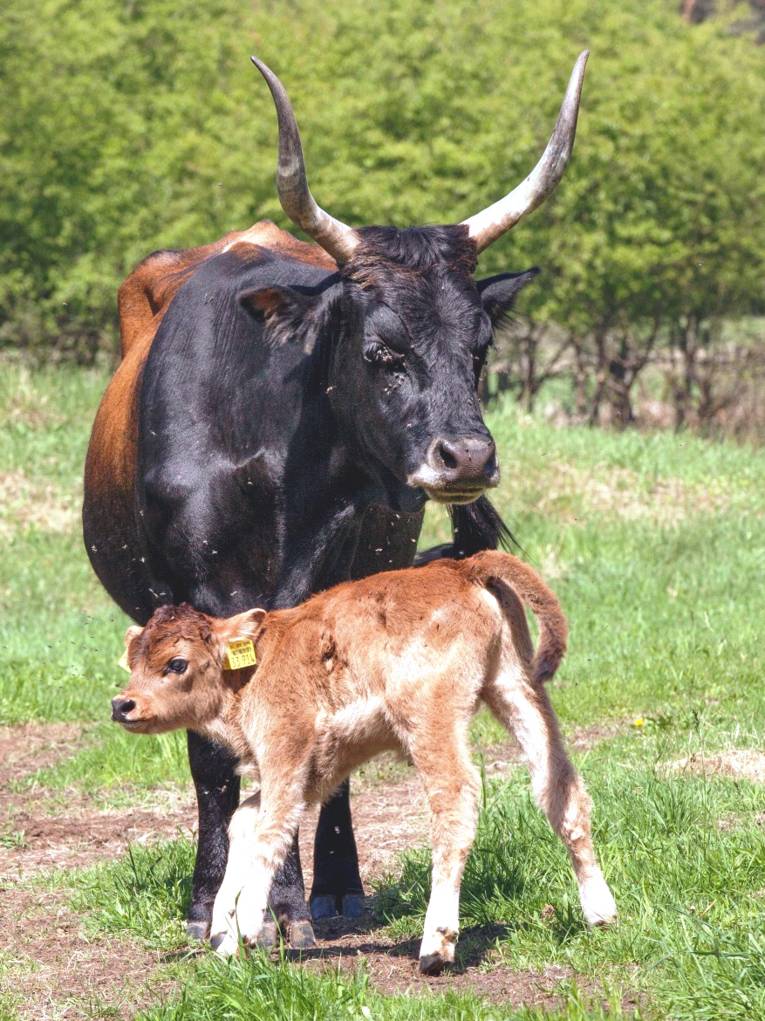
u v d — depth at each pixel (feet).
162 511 33.81
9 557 80.28
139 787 46.42
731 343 138.51
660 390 137.59
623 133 119.96
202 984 26.40
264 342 33.12
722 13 152.66
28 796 46.01
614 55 129.39
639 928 27.20
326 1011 24.34
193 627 29.22
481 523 33.40
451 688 27.73
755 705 47.83
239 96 132.26
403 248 30.78
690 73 127.95
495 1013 23.75
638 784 37.42
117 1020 26.35
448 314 30.09
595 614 65.72
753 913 27.30
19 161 121.90
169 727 29.58
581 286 116.88
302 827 41.37
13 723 55.31
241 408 33.19
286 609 31.14
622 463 96.17
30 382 103.60
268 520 32.99
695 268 121.60
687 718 46.85
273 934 30.14
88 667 61.21
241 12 153.79
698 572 73.72
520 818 34.14
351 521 33.32
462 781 27.45
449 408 29.43
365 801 43.04
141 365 38.58
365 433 30.89
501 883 31.01
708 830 32.94
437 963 26.68
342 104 122.01
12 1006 27.40
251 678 29.14
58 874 37.01
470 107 121.70
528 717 28.60
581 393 125.90
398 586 28.43
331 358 31.78
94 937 31.99
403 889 33.65
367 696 28.17
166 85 145.48
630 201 121.39
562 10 130.72
